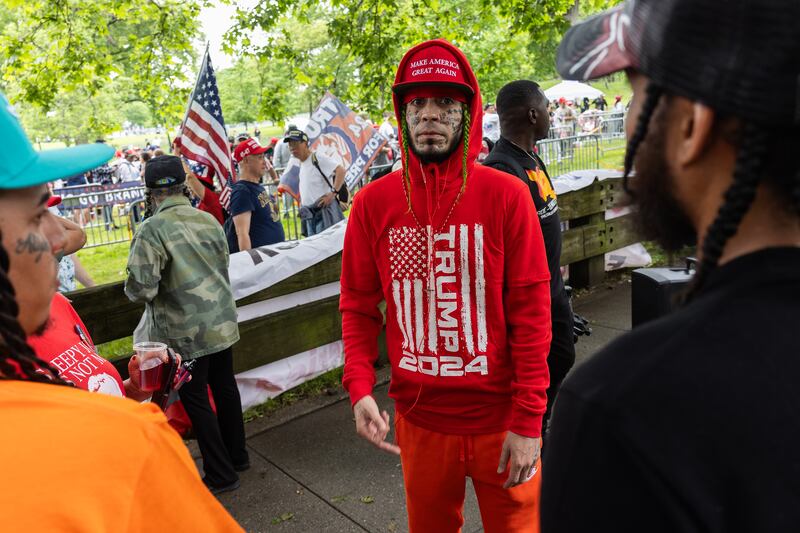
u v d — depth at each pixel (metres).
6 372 0.78
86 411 0.74
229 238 5.41
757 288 0.64
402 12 10.17
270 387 4.21
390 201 1.97
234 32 9.45
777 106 0.58
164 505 0.77
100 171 18.14
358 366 2.09
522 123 2.75
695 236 0.76
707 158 0.67
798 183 0.61
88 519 0.69
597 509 0.63
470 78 1.90
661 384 0.61
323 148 7.81
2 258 0.78
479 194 1.89
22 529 0.66
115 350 5.54
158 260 3.07
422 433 2.02
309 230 7.38
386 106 9.77
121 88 29.45
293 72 9.98
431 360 1.97
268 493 3.27
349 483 3.33
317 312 4.36
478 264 1.90
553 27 8.45
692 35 0.61
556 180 5.97
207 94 5.16
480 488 2.04
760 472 0.58
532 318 1.89
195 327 3.15
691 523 0.58
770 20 0.57
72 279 5.11
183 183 3.24
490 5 9.43
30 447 0.69
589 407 0.64
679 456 0.59
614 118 17.88
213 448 3.24
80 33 10.61
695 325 0.64
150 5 10.68
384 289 2.04
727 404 0.59
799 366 0.60
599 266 6.42
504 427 1.97
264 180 12.12
